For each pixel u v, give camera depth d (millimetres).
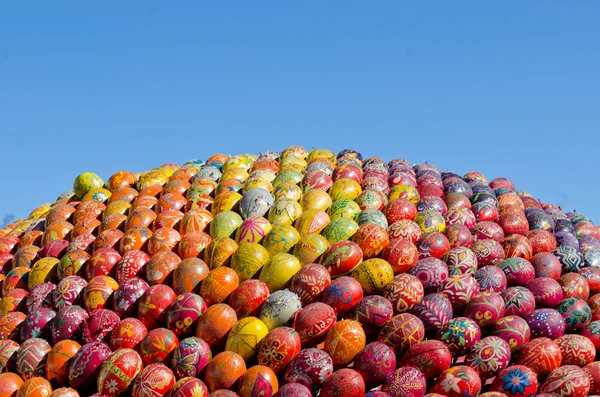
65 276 13680
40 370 12273
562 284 13414
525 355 12117
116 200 16031
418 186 16281
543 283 13148
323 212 14297
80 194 16953
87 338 12445
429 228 14188
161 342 11898
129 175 17000
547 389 11805
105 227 14883
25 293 13766
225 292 12648
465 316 12547
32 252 14727
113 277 13578
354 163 17078
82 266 13812
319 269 12672
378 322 12141
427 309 12250
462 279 12742
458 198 15414
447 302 12391
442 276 12773
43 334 12898
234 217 14281
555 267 13648
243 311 12422
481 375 11891
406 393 11234
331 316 12070
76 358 11953
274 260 12938
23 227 16672
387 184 15898
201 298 12602
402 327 11953
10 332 13070
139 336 12227
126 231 14539
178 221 14547
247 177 16516
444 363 11625
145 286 13008
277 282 12789
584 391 11672
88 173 17062
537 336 12516
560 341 12406
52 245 14664
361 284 12680
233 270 13031
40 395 11734
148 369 11562
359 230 13523
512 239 14188
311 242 13281
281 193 15039
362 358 11602
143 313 12555
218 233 14031
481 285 12984
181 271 13031
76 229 15086
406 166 17094
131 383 11617
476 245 13844
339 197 15180
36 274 13977
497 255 13711
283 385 11430
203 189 15625
